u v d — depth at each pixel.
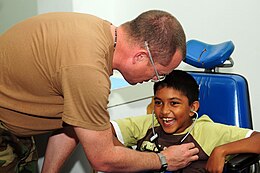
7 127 1.12
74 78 0.89
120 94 1.74
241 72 1.86
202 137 1.37
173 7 2.01
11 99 1.05
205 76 1.48
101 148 0.96
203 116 1.44
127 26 1.00
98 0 2.13
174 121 1.38
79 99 0.90
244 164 1.14
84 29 0.95
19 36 1.02
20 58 0.99
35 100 1.03
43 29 0.99
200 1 1.90
